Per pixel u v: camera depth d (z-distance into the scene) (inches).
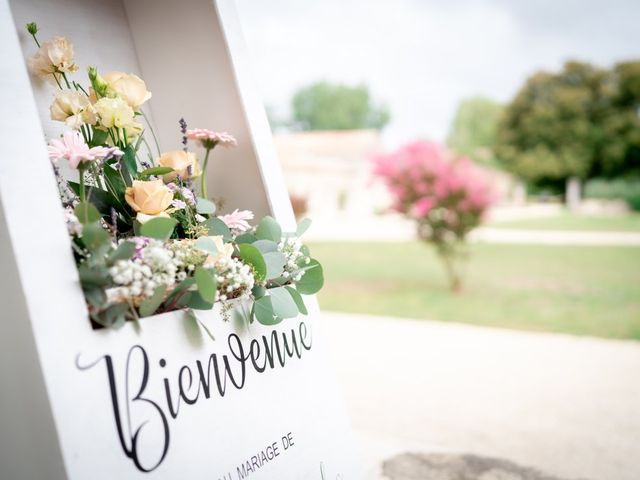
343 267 391.5
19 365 43.5
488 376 197.6
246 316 59.9
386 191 409.1
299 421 63.7
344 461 68.5
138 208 57.9
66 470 41.9
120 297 47.7
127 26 84.0
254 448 56.9
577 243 384.2
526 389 181.9
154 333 49.5
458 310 307.3
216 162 79.5
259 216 76.4
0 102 43.3
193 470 50.4
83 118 60.1
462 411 163.6
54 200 44.9
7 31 44.9
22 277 41.8
